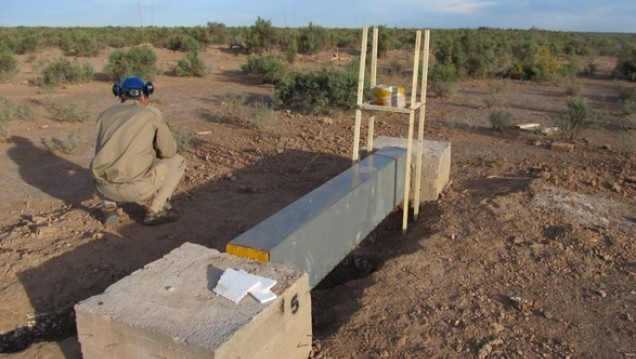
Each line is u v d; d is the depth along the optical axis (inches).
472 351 138.9
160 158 229.1
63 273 183.9
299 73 576.4
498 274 180.5
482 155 360.8
